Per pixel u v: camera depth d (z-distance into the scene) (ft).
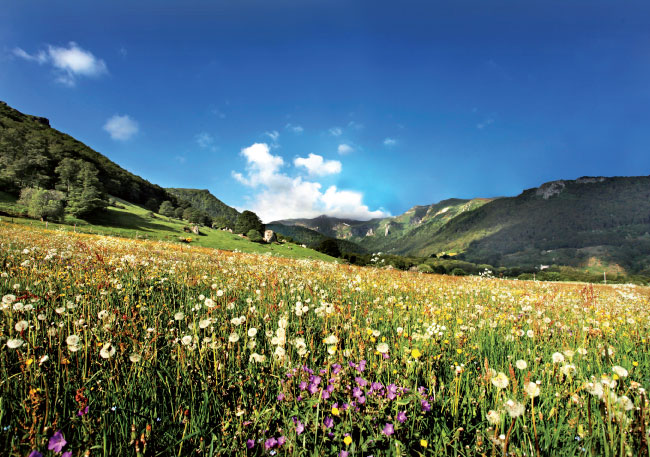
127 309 13.98
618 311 22.90
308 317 15.75
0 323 10.24
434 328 13.46
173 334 11.95
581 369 10.10
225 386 8.50
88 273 20.81
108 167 514.68
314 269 46.37
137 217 313.32
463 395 8.96
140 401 7.90
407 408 7.70
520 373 10.18
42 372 7.77
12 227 88.94
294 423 6.84
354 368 8.90
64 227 181.06
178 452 6.40
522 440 6.49
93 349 9.75
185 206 620.90
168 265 31.60
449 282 48.01
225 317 14.40
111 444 6.25
